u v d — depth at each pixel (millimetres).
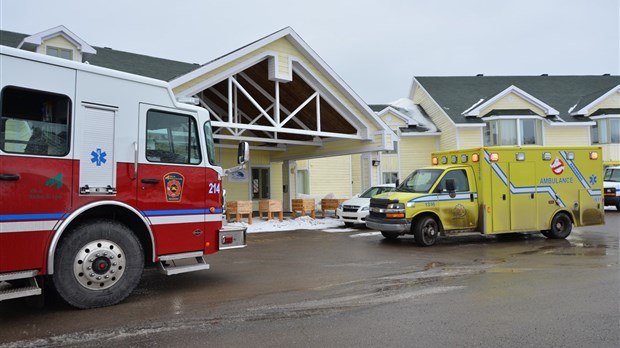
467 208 11836
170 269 6449
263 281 7605
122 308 5891
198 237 6785
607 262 9031
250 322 5309
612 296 6367
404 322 5289
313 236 14164
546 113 29828
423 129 30641
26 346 4527
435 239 11680
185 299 6379
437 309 5812
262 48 14875
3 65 5141
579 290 6723
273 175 24703
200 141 6902
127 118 6105
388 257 10031
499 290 6789
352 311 5754
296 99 18062
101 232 5867
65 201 5500
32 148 5305
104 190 5820
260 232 15430
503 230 11820
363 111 17859
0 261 5031
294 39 15398
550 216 12336
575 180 12664
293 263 9391
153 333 4918
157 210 6352
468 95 31922
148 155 6297
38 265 5281
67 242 5637
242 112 20406
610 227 15406
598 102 30719
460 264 9055
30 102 5336
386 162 30266
